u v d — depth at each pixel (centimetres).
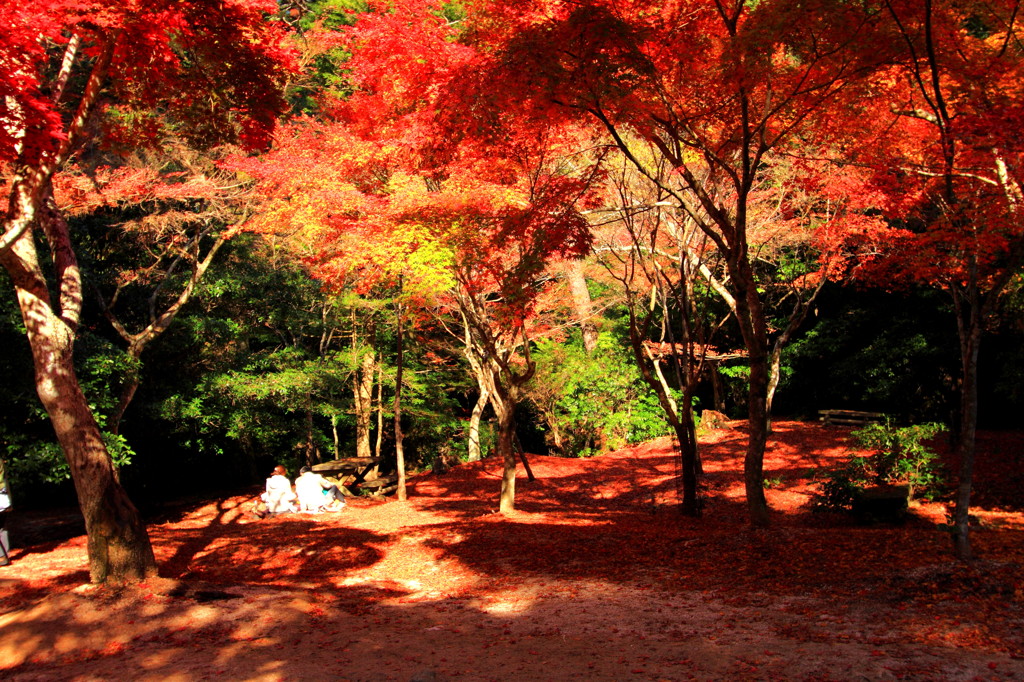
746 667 578
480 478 2103
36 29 675
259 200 1580
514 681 564
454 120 992
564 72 863
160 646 705
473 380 2673
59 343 885
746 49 844
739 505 1469
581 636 707
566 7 916
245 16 904
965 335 859
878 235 1291
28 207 825
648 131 954
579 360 2547
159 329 1577
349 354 2305
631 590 883
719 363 2491
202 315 2003
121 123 1058
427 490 2003
